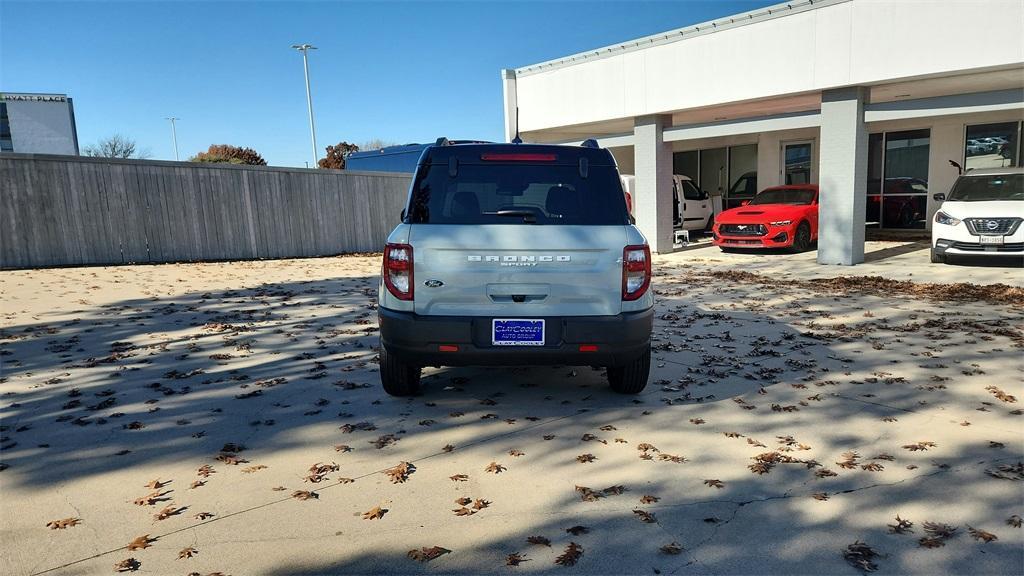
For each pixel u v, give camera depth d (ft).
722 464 11.85
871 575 8.48
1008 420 13.91
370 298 30.17
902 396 15.58
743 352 19.95
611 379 15.93
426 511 10.18
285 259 47.19
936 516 9.94
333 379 17.21
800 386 16.43
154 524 9.74
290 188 48.26
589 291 13.51
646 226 50.31
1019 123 48.98
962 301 27.81
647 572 8.57
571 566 8.70
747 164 64.34
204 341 21.39
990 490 10.73
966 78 35.45
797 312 26.25
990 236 35.50
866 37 35.83
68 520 9.78
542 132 58.65
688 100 44.73
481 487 11.00
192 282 34.35
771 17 39.58
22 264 36.40
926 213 54.90
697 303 28.73
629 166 69.15
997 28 31.42
